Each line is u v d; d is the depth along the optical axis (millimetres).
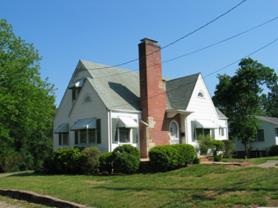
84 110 32688
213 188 15617
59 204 15867
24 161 41875
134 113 32406
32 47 39094
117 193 16562
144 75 33094
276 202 12250
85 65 34969
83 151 27188
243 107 54781
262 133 54469
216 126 37875
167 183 18578
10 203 17500
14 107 35531
